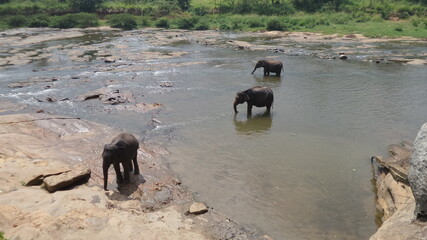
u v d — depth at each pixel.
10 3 62.59
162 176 9.80
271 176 10.16
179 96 18.31
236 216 8.28
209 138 12.84
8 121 13.03
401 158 10.09
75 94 18.58
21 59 28.02
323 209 8.64
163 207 8.48
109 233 6.93
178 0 67.31
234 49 34.59
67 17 55.03
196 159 11.12
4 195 8.00
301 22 52.03
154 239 6.89
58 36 43.88
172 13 62.03
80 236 6.73
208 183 9.71
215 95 18.53
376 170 10.27
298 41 40.78
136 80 21.66
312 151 11.82
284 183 9.79
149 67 25.25
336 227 7.99
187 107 16.50
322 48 35.19
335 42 39.75
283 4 62.12
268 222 8.09
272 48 34.81
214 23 56.88
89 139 12.12
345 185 9.74
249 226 7.92
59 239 6.57
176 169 10.43
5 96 18.16
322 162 11.05
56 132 12.62
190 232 7.37
